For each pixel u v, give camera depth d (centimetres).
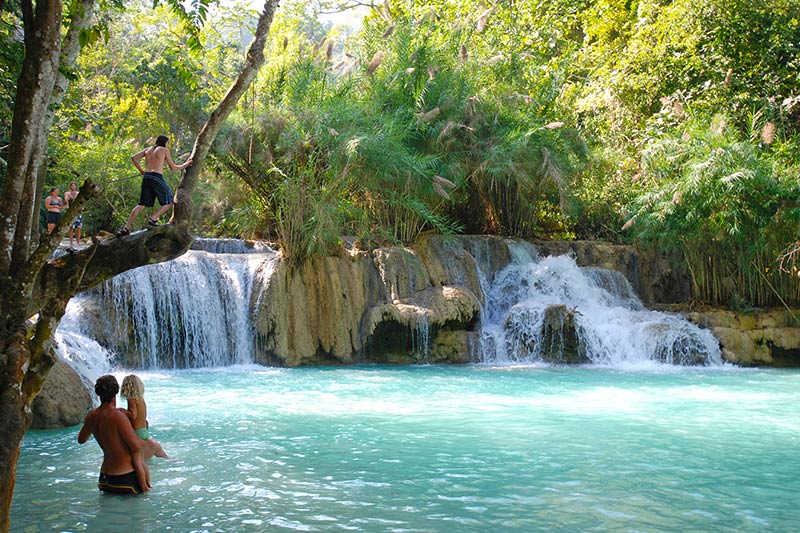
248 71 579
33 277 444
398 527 646
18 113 452
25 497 729
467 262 2169
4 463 404
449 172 2283
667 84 2825
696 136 2248
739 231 2128
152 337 1800
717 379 1681
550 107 2658
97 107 2547
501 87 2489
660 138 2497
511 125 2427
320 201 1964
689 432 1073
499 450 949
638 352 1967
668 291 2456
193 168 581
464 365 1933
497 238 2328
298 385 1542
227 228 2678
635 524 661
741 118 2588
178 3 676
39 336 454
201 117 2906
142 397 846
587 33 3388
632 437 1035
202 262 1936
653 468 861
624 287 2327
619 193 2673
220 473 827
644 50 2847
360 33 2692
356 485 781
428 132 2316
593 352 1969
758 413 1236
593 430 1084
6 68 900
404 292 2025
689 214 2192
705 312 2194
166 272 1842
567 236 2766
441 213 2491
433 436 1035
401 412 1223
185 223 574
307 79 2170
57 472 828
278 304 1916
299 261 1992
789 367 2016
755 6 2680
